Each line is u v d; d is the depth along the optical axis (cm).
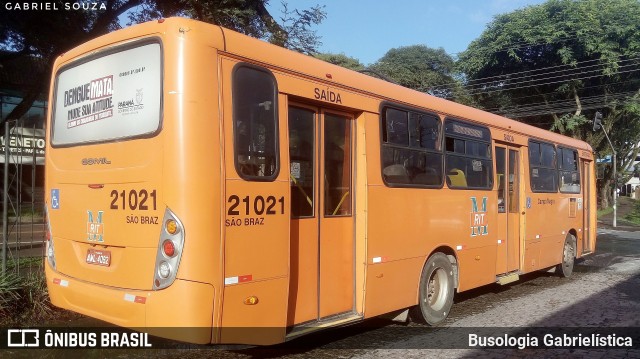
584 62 3000
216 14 1092
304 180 531
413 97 691
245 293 448
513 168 971
